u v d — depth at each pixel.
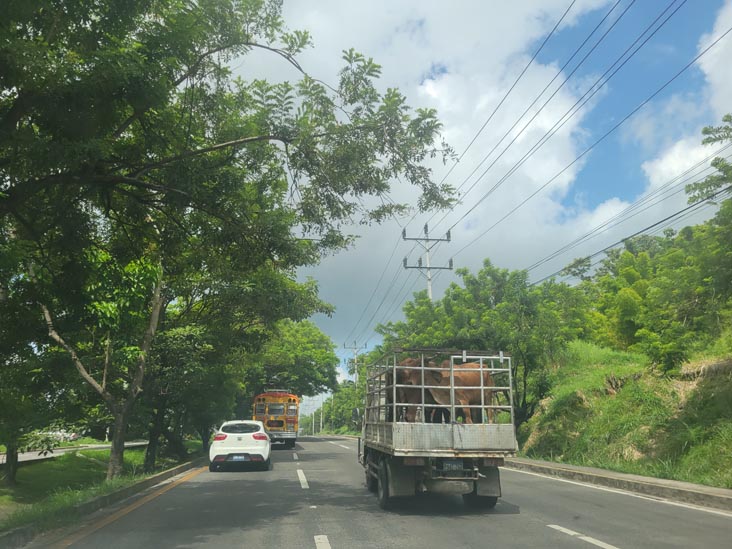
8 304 9.89
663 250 38.53
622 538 7.74
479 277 26.34
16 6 6.54
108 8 7.87
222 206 10.37
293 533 8.25
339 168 9.91
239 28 9.45
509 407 10.57
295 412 35.53
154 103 7.75
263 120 10.44
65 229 9.61
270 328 21.48
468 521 9.15
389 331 35.50
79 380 16.27
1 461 20.89
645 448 17.36
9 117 7.20
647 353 19.42
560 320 24.06
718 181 13.43
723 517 9.45
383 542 7.59
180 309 21.58
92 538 8.05
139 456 29.83
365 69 9.84
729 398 16.14
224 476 16.98
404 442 9.96
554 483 14.78
